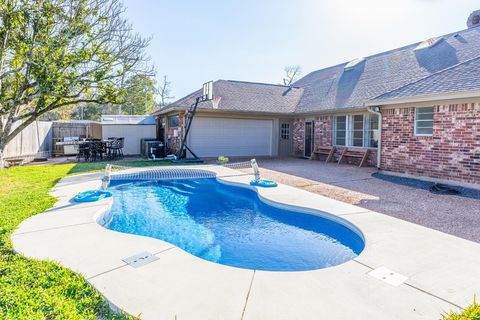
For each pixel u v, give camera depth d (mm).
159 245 4168
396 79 13508
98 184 8805
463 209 6156
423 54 14391
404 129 9750
